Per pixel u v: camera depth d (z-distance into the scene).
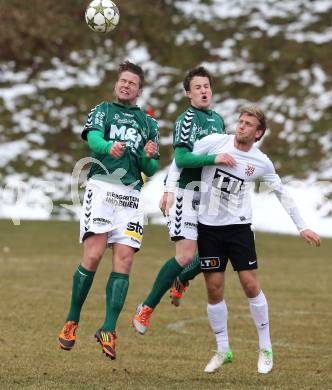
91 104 91.56
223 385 21.84
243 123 23.17
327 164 90.00
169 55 94.50
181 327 31.09
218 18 97.62
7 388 20.95
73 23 90.12
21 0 87.62
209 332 30.33
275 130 90.62
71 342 23.08
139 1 93.88
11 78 93.38
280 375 23.44
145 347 27.53
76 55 93.12
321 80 95.19
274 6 98.56
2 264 47.44
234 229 23.41
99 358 25.53
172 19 96.31
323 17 97.94
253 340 29.16
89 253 22.88
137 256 52.47
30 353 25.78
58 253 53.78
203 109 24.38
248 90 94.12
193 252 23.72
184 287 25.34
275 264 50.88
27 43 89.06
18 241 58.94
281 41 96.62
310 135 91.31
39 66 92.81
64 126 92.44
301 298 38.44
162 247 57.53
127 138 23.12
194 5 97.44
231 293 39.19
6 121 92.06
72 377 22.59
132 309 34.59
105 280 42.34
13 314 32.34
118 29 93.06
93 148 22.44
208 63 95.06
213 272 23.62
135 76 23.33
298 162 89.69
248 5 98.69
